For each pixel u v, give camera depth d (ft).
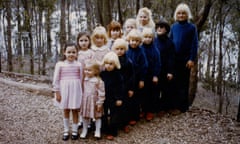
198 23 24.80
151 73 16.05
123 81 14.71
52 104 20.25
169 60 16.40
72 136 14.62
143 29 16.03
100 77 14.51
